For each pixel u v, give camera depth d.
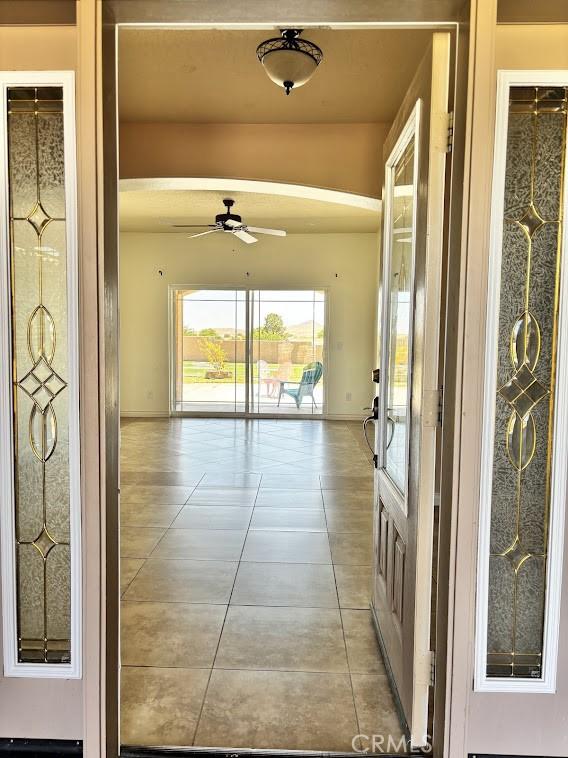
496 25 1.61
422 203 1.80
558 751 1.73
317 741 1.85
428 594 1.78
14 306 1.77
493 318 1.67
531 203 1.69
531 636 1.75
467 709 1.70
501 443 1.73
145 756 1.78
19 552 1.79
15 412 1.78
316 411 9.80
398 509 2.09
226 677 2.23
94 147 1.62
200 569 3.33
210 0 1.57
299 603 2.90
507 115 1.64
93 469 1.68
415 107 1.93
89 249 1.64
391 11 1.63
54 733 1.79
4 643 1.78
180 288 9.64
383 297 2.58
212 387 9.95
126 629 2.62
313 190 3.94
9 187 1.74
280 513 4.45
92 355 1.66
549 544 1.71
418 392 1.80
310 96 3.34
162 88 3.24
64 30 1.68
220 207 7.25
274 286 9.55
